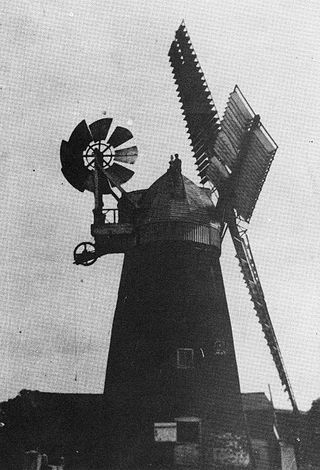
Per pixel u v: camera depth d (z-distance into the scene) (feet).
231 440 88.12
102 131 100.07
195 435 87.56
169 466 85.87
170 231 95.81
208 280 95.96
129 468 87.45
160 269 94.99
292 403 95.71
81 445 92.58
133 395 90.94
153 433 87.76
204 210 98.53
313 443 97.91
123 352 93.97
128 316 95.35
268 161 99.04
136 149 101.91
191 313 93.20
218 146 96.99
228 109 97.45
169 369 90.43
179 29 105.40
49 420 95.14
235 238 100.17
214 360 91.76
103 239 99.14
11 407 96.58
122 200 100.73
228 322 96.68
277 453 95.66
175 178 98.48
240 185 98.53
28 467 79.36
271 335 97.19
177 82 104.42
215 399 89.86
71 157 98.17
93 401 96.73
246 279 99.04
